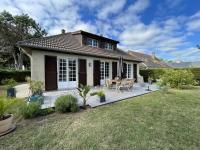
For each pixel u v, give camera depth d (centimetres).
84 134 386
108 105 681
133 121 475
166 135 382
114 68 1569
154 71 2097
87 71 1277
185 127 433
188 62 4584
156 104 702
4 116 427
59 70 1095
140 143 343
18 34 3112
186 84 1384
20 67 3105
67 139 362
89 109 613
